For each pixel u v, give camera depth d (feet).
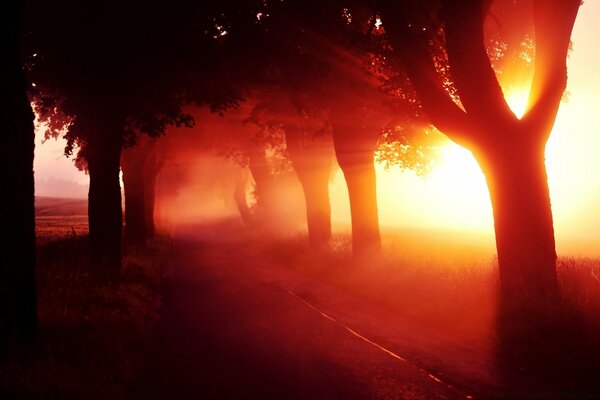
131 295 40.14
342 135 63.16
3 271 22.56
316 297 44.70
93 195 52.19
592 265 41.34
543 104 33.78
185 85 57.36
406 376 22.16
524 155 33.81
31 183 24.09
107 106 51.80
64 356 21.93
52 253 61.41
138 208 88.28
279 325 32.94
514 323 28.37
